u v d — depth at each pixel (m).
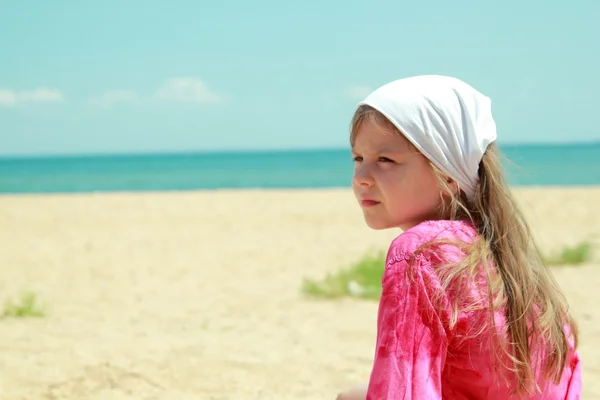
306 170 61.19
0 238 12.73
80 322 6.20
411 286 1.73
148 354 4.77
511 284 1.82
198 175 55.00
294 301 7.14
